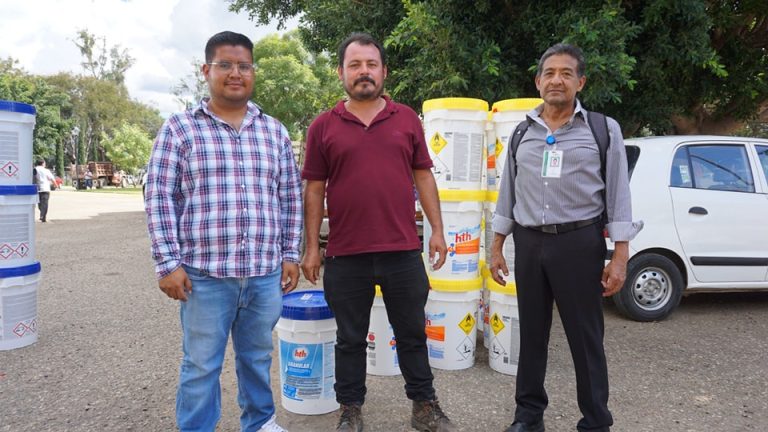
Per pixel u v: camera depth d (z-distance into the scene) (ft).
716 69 18.99
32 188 14.57
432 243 9.76
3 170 13.93
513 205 9.71
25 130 14.40
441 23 18.15
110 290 20.95
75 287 21.49
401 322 9.48
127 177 168.45
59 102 153.79
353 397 9.59
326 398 10.51
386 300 9.53
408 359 9.57
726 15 21.24
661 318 16.74
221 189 7.91
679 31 19.39
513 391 11.52
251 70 8.08
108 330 15.78
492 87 19.47
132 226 44.70
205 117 8.00
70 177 188.34
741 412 10.56
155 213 7.61
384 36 22.79
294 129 80.12
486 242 13.56
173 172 7.78
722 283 16.85
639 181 16.39
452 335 12.57
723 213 16.70
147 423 10.06
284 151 8.77
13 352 13.87
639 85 21.35
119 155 157.79
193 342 8.08
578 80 8.56
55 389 11.59
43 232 40.37
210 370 8.15
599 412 8.66
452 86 18.39
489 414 10.44
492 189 12.97
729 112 25.94
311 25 29.63
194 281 7.93
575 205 8.52
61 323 16.44
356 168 8.97
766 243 17.03
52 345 14.42
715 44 22.58
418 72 19.65
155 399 11.10
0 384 11.83
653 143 16.99
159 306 18.52
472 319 12.75
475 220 12.55
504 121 12.37
